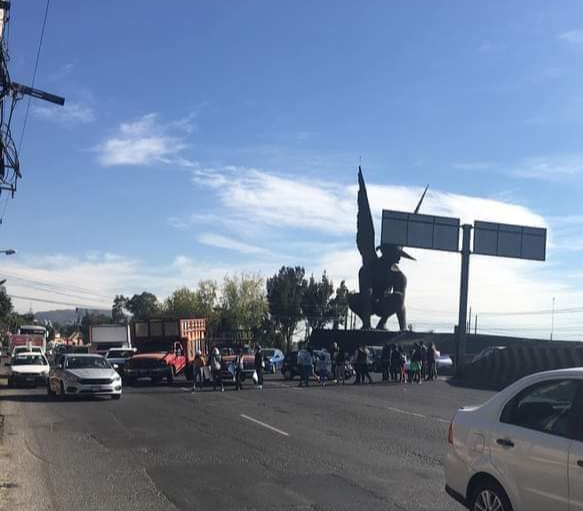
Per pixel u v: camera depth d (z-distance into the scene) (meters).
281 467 9.98
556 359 27.00
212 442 12.38
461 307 37.84
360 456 10.89
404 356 32.06
